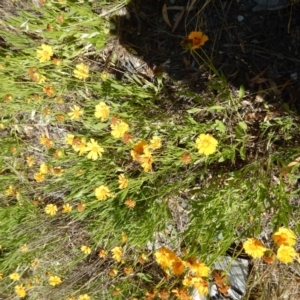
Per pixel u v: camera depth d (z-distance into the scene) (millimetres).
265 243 618
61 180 753
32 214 803
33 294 850
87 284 785
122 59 688
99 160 677
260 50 581
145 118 619
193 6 614
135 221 653
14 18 657
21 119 812
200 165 636
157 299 683
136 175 687
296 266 621
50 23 637
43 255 826
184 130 568
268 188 566
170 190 616
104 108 584
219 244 510
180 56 639
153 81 663
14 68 646
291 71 565
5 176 796
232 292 667
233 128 605
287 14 557
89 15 636
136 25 664
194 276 486
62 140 752
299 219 575
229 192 530
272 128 588
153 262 720
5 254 846
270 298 635
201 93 626
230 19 594
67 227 800
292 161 521
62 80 652
